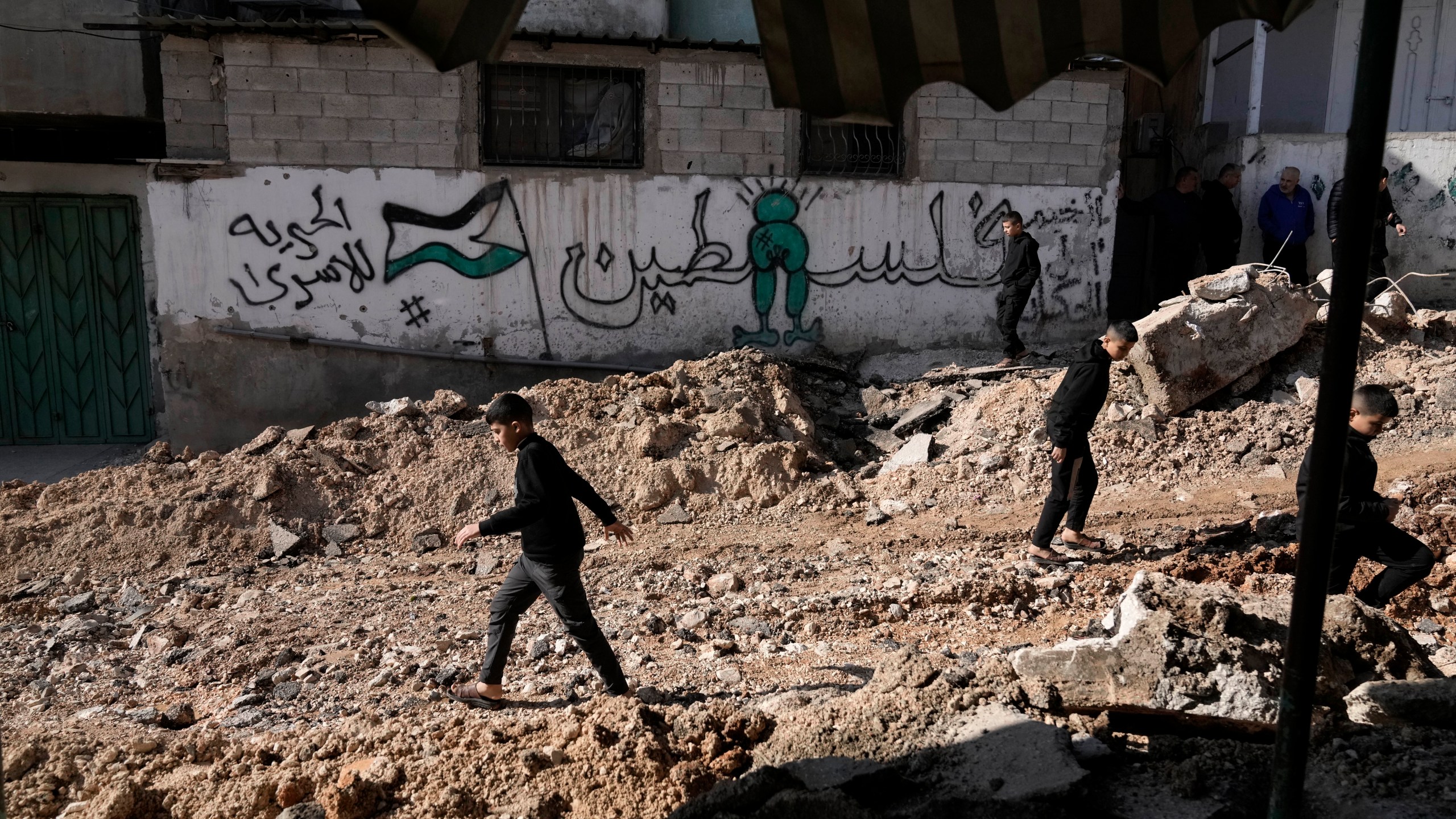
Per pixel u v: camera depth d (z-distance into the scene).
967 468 9.30
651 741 4.36
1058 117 12.80
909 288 12.93
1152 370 9.58
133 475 8.85
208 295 11.73
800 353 12.84
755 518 8.90
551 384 10.43
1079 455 7.16
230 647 6.42
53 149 12.81
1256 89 13.32
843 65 3.70
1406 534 5.43
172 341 11.77
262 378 11.95
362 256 11.90
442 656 6.16
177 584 7.71
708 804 3.75
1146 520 8.05
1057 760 3.63
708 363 10.98
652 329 12.58
